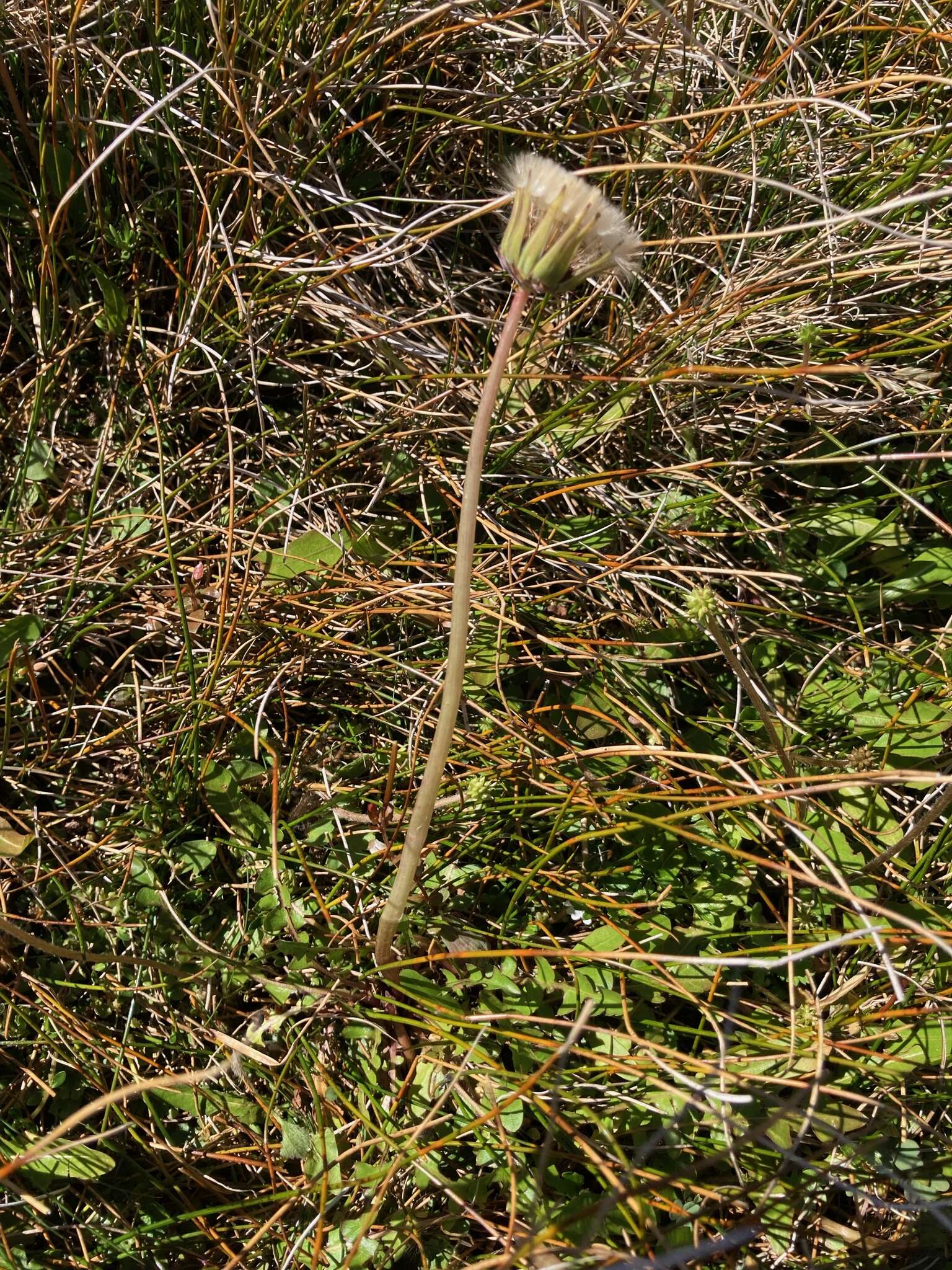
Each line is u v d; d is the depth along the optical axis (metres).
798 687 1.86
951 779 1.27
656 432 2.05
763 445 2.01
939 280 2.02
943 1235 1.37
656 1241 1.29
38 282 1.95
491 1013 1.41
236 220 2.05
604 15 1.96
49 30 1.77
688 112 2.18
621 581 1.91
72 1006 1.49
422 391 2.01
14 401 1.94
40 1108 1.38
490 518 1.95
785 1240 1.33
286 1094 1.44
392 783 1.61
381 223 2.02
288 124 2.05
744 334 1.99
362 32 1.96
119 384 1.95
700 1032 1.40
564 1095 1.38
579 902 1.53
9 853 1.53
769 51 2.12
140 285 1.98
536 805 1.63
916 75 1.70
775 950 1.46
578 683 1.79
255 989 1.52
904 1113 1.38
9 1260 1.27
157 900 1.52
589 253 0.98
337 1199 1.33
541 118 2.20
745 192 2.13
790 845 1.60
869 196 2.07
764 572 1.89
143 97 1.91
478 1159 1.35
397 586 1.81
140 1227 1.30
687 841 1.61
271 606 1.80
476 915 1.59
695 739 1.72
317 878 1.60
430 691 1.75
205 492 1.93
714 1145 1.37
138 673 1.79
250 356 1.94
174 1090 1.39
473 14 2.15
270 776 1.67
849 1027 1.47
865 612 1.90
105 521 1.81
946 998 1.45
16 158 1.98
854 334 1.97
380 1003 1.49
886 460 1.73
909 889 1.57
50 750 1.66
